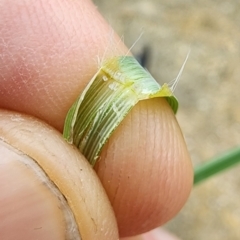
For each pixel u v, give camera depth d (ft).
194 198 0.36
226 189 0.36
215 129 0.40
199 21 0.48
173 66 0.44
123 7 0.49
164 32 0.47
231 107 0.42
